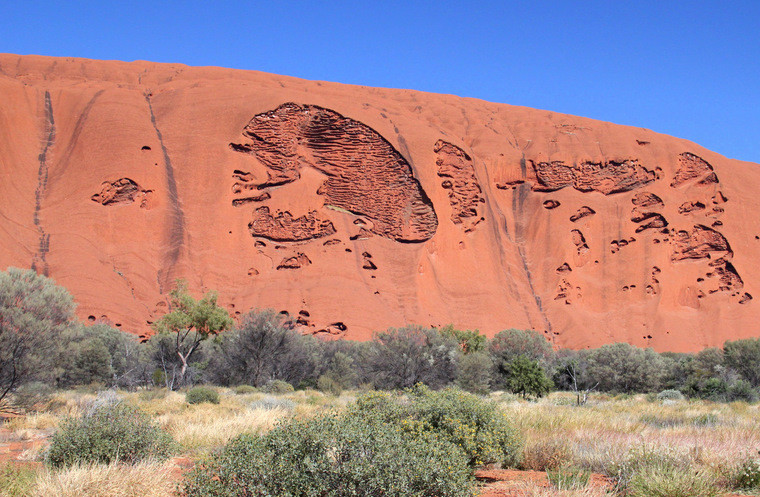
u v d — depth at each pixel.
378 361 33.94
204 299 32.62
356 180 84.06
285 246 77.62
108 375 30.19
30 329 16.67
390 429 6.43
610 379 39.31
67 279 62.94
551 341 81.88
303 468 5.61
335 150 84.69
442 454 6.33
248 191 80.50
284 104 85.25
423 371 33.50
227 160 81.31
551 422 12.57
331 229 79.50
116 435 8.34
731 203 95.69
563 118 115.81
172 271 70.81
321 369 40.88
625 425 13.12
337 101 88.50
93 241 69.56
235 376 37.78
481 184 92.88
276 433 5.97
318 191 82.31
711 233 92.81
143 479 7.00
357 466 5.52
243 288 72.62
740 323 84.62
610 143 101.44
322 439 5.71
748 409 20.69
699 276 90.06
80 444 8.13
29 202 71.81
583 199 95.25
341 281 74.19
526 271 91.06
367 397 8.95
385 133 86.38
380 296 75.94
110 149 76.88
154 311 65.75
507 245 92.31
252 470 5.60
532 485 7.23
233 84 92.94
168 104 87.69
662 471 7.29
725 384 29.55
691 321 85.44
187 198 78.50
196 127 84.19
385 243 81.69
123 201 74.25
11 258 63.72
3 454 9.77
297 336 40.38
